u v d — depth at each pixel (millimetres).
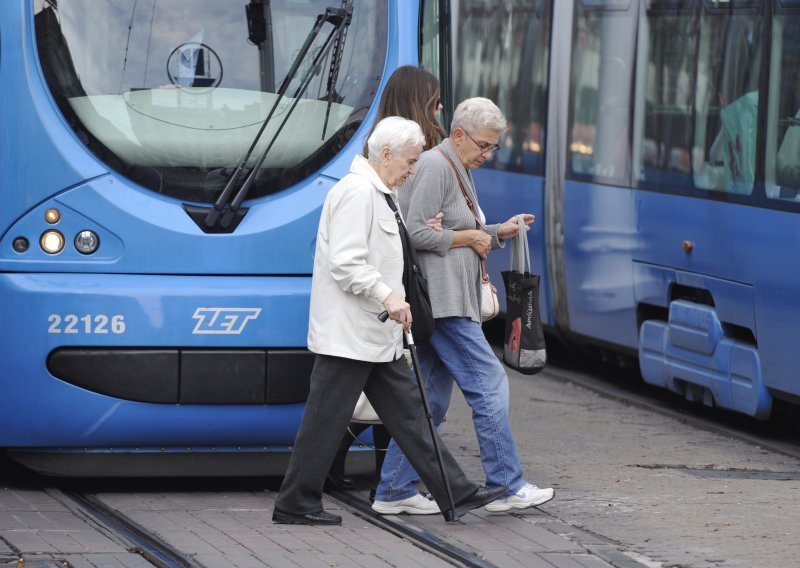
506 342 16969
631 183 25922
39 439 17453
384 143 15594
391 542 15711
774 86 22094
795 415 22875
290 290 17500
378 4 18375
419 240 16094
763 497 18547
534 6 30031
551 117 28953
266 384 17484
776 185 21844
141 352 17266
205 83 17828
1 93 17375
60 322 17172
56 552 14914
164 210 17516
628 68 26375
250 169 17766
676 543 15977
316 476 16266
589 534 16297
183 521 16500
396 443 16797
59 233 17375
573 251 28000
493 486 16656
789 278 21406
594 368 29766
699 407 25750
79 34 17609
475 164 16516
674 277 24531
